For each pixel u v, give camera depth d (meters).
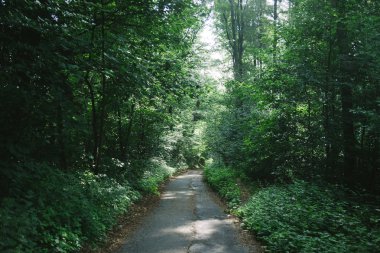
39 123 7.54
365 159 12.60
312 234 7.49
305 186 11.32
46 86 7.62
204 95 13.82
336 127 12.47
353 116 11.88
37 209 6.10
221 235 8.62
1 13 6.14
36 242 5.56
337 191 11.08
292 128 13.36
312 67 12.95
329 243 6.59
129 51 9.55
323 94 12.70
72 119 8.94
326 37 12.79
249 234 8.67
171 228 9.34
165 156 30.22
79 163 11.62
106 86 11.67
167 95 11.95
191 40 14.32
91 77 11.93
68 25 7.82
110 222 8.52
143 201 13.71
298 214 8.53
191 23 12.05
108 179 11.33
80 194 7.89
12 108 6.49
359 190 11.98
